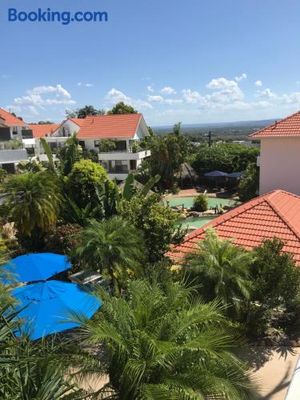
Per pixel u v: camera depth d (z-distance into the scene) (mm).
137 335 7473
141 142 57875
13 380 5867
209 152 54281
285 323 14094
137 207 17953
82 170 24297
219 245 12531
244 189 35281
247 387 7867
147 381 7098
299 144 25906
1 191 21656
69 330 12242
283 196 20375
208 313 8055
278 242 13812
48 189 21297
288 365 11891
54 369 6387
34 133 79188
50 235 21594
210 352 7176
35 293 12984
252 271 13062
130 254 14805
